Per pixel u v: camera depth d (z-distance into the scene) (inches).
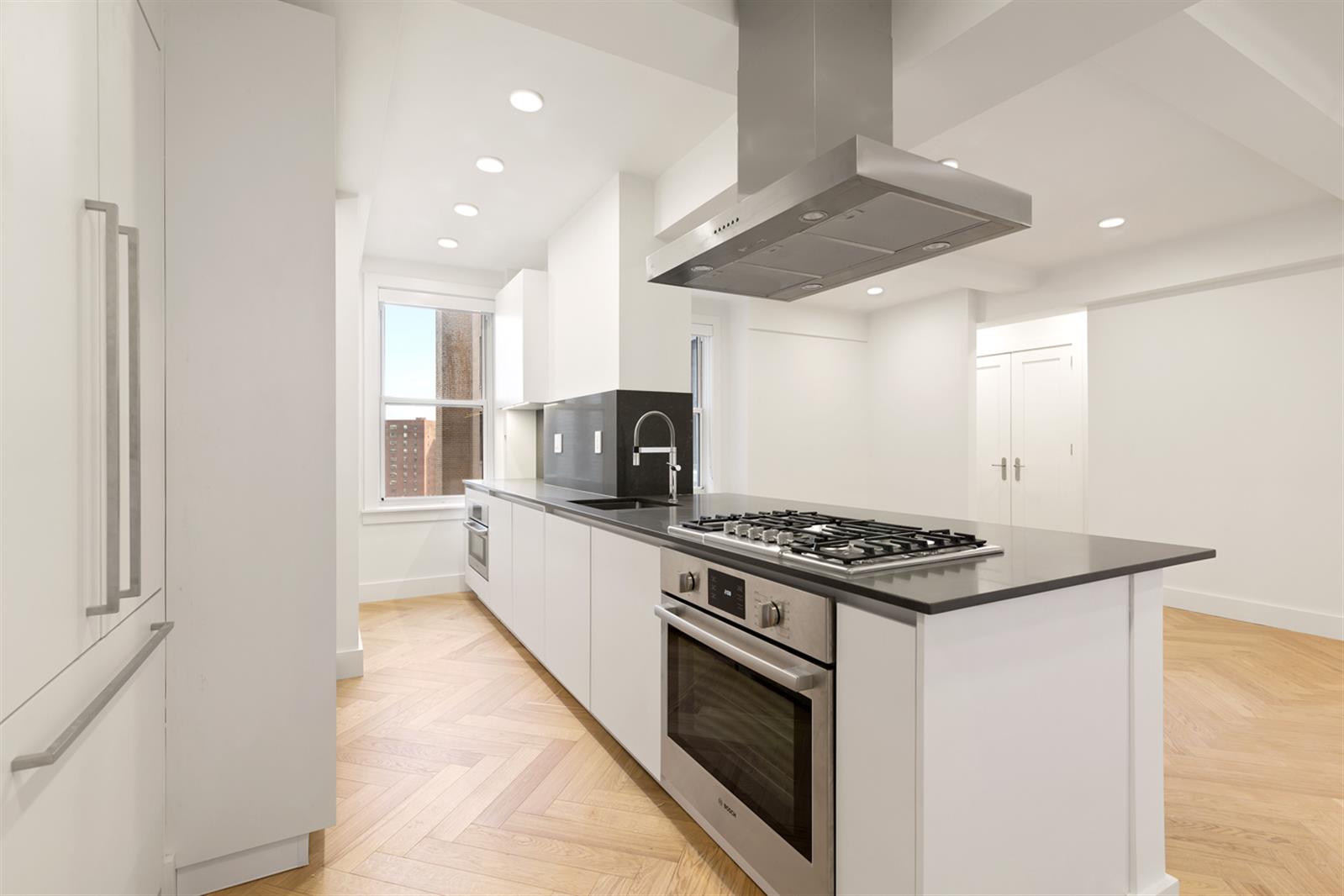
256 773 62.2
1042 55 68.6
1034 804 49.8
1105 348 190.1
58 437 33.7
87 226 37.8
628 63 90.8
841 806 50.4
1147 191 137.6
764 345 236.7
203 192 59.8
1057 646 51.3
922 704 43.4
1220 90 85.7
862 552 54.6
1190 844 70.2
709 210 115.8
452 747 91.8
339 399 121.9
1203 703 110.0
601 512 96.3
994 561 56.6
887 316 253.3
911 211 58.9
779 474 239.1
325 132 65.1
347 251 120.6
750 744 61.4
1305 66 87.5
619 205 125.5
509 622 140.6
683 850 68.5
